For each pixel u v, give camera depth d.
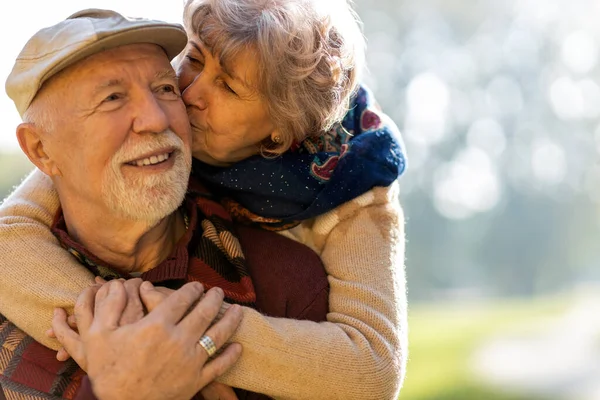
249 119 2.69
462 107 49.75
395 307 2.65
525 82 50.69
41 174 2.71
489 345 18.69
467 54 49.53
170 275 2.50
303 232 2.85
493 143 51.88
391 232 2.78
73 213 2.51
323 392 2.39
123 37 2.35
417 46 47.00
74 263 2.46
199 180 2.87
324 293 2.67
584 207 54.22
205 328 2.28
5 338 2.42
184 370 2.22
